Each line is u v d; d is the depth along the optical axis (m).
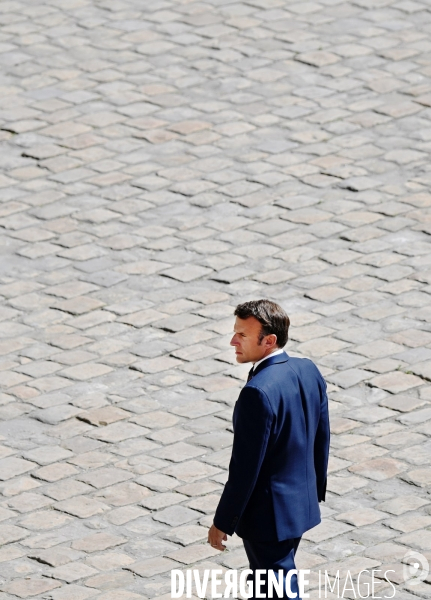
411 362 26.56
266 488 16.98
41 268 30.75
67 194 33.97
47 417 24.97
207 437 24.22
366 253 31.09
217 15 44.38
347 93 39.06
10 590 19.77
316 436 17.77
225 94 39.09
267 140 36.53
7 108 38.41
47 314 28.84
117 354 27.23
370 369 26.34
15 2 45.78
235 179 34.53
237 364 26.80
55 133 37.00
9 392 25.86
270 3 45.34
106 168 35.25
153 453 23.73
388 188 34.06
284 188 34.09
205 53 41.62
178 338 27.80
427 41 42.31
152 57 41.44
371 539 20.95
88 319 28.62
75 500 22.31
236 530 17.36
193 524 21.56
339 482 22.64
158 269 30.59
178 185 34.31
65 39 42.75
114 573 20.22
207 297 29.34
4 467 23.31
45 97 39.03
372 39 42.44
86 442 24.14
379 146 36.12
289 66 40.69
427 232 31.98
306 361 17.61
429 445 23.69
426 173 34.78
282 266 30.59
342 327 27.97
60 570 20.30
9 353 27.31
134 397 25.66
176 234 32.06
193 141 36.53
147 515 21.86
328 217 32.72
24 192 34.09
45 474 23.12
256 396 16.58
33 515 21.89
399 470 22.95
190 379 26.28
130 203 33.53
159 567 20.38
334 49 41.75
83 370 26.67
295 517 17.00
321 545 20.83
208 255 31.12
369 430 24.27
